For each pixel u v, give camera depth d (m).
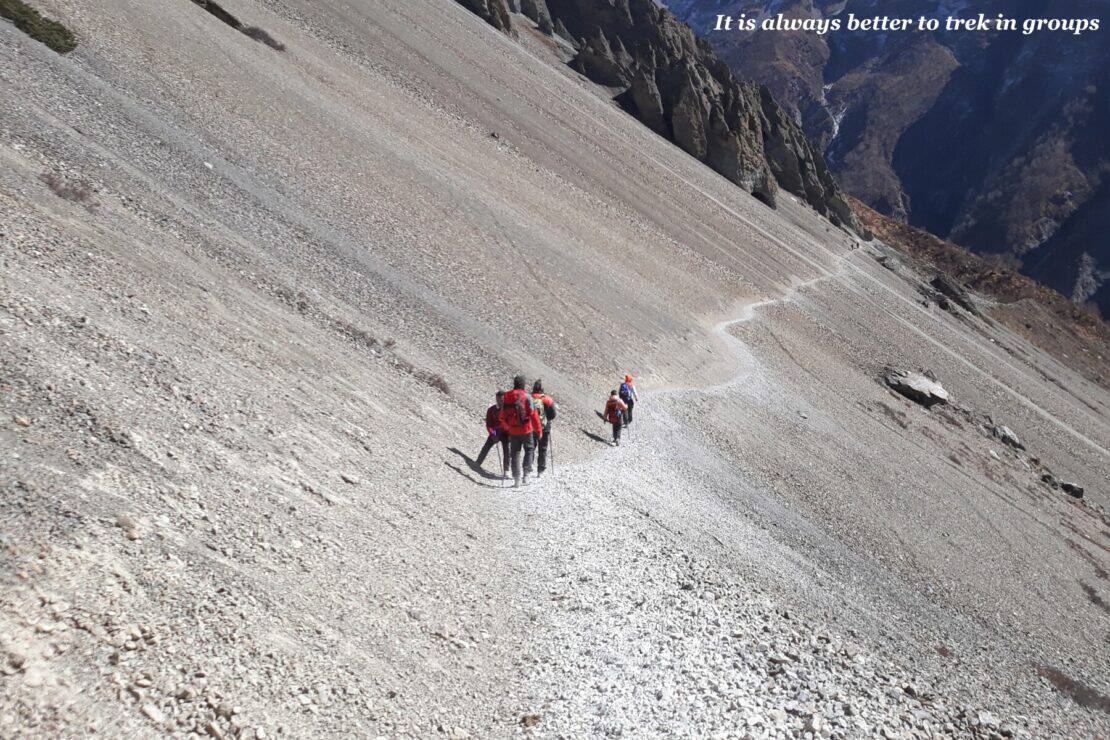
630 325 33.69
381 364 15.11
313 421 9.71
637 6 127.00
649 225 58.94
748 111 112.38
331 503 7.86
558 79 91.31
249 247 16.61
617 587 9.98
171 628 4.77
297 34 44.66
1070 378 116.50
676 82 108.19
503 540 10.43
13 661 3.86
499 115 60.59
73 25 21.58
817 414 37.06
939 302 108.88
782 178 126.56
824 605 15.77
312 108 31.59
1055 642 24.14
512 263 31.02
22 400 5.95
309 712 4.94
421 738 5.42
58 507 5.04
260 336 11.77
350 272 20.00
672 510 16.09
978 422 57.91
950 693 13.43
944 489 35.44
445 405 15.46
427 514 9.43
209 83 25.64
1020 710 15.46
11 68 16.00
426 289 22.81
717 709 7.16
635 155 77.50
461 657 6.85
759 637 9.73
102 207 12.70
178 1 32.22
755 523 19.53
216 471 6.89
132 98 20.06
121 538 5.17
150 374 7.85
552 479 14.56
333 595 6.35
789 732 7.09
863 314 73.12
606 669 7.68
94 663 4.19
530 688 6.99
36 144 13.48
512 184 44.75
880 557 23.42
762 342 46.69
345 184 26.39
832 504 25.73
